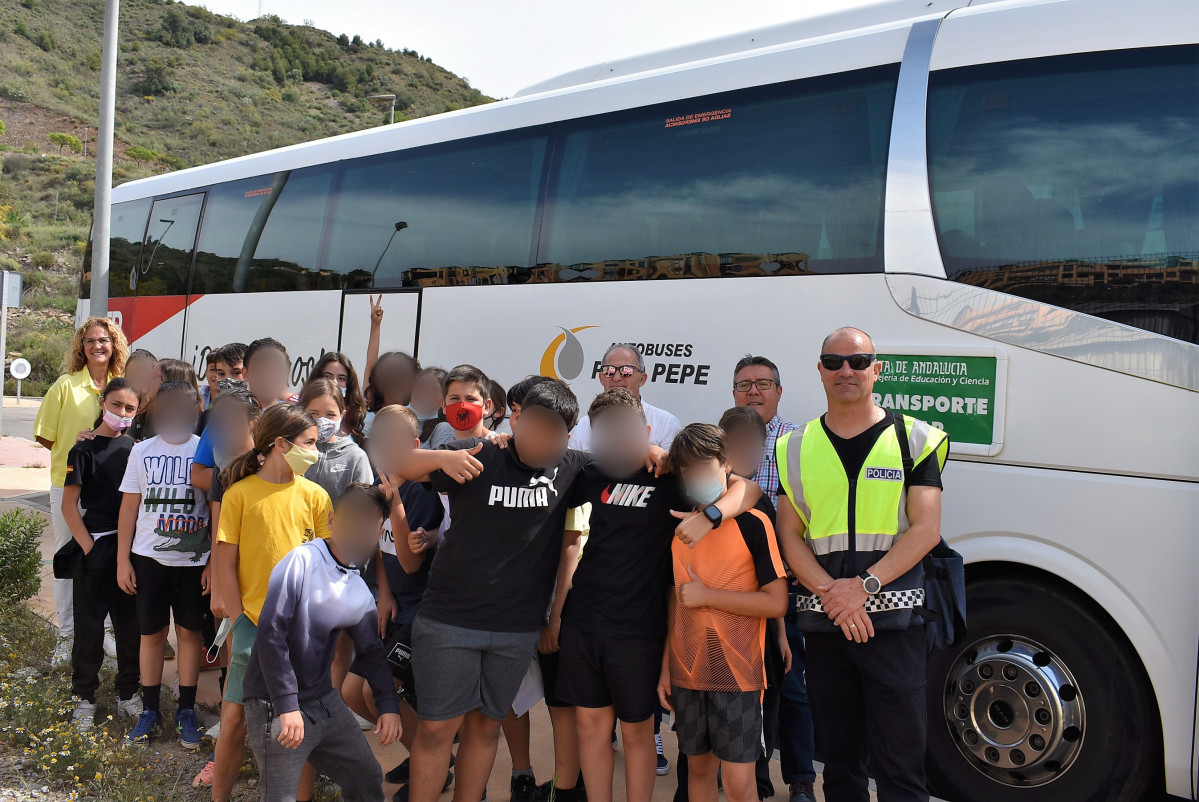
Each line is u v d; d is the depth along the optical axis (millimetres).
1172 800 4645
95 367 6105
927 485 3484
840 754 3613
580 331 6078
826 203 5086
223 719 3914
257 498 4023
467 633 3531
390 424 3688
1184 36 4219
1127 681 4051
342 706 3590
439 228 7238
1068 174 4348
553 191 6438
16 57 88500
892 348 4691
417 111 115812
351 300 7887
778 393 4605
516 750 4277
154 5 120375
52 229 49094
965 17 4879
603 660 3633
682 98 5867
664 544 3664
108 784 4246
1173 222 4078
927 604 3504
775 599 3514
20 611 6473
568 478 3676
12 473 14836
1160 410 3977
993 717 4379
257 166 9359
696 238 5598
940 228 4633
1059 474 4195
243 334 9094
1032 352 4297
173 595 4895
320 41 131875
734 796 3545
